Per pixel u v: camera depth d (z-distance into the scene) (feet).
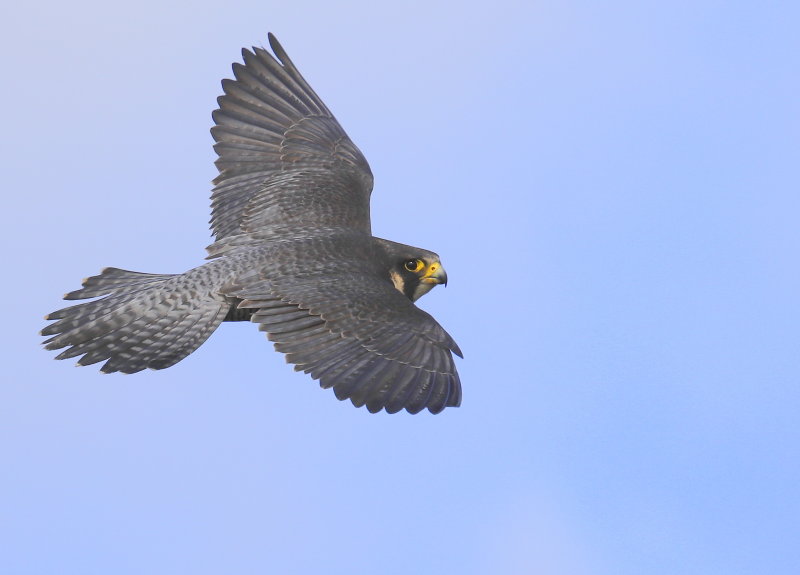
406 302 44.27
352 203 50.21
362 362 41.83
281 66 54.54
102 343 43.62
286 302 43.06
